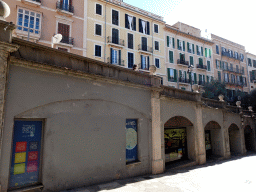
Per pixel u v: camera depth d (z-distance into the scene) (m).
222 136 14.74
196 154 11.52
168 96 9.95
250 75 45.97
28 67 5.32
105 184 6.48
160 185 6.84
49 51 5.86
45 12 20.77
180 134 11.74
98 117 6.88
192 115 11.76
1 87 4.70
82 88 6.52
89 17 24.27
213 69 38.91
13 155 5.08
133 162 7.93
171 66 32.44
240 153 17.30
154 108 9.01
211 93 30.19
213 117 14.13
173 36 33.88
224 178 8.52
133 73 8.45
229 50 43.16
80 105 6.43
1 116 4.64
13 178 5.01
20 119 5.27
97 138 6.71
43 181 5.30
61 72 5.96
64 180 5.71
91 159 6.44
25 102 5.18
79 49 22.64
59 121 5.85
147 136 8.68
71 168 5.91
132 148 8.16
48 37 20.52
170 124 10.20
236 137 17.84
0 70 4.73
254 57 48.34
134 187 6.39
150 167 8.53
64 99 6.00
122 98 7.77
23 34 18.75
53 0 21.62
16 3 19.06
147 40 29.89
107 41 25.45
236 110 17.84
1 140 4.62
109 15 26.30
